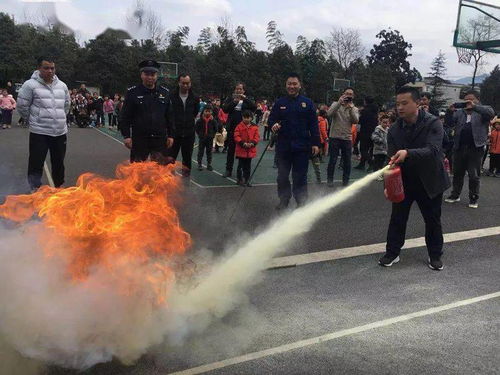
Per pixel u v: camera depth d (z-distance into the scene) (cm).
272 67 5559
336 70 5750
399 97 431
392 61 8012
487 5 1233
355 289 388
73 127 2100
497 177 1141
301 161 618
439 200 441
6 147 1162
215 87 5109
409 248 514
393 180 414
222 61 5103
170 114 598
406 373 267
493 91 5116
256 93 5259
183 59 4884
